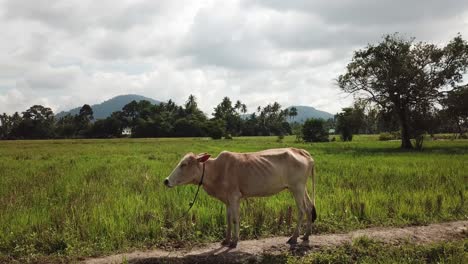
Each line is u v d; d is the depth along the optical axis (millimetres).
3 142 63594
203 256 6695
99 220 7855
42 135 105625
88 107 123562
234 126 109312
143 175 14141
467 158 21641
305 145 42406
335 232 8023
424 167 16781
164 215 8438
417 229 8133
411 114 35688
